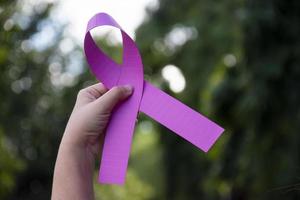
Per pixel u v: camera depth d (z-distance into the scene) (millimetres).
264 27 3963
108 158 1321
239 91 4453
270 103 3922
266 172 3951
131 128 1326
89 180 1334
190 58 9070
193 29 9352
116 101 1339
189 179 8836
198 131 1270
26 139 11062
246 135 4176
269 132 3967
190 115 1285
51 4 8648
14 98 9852
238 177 4324
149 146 17422
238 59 4410
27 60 6684
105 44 11438
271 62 3922
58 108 11977
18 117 10125
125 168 1308
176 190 8977
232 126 4590
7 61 5109
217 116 4590
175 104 1305
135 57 1358
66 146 1333
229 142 4699
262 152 3992
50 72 11328
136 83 1354
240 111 4145
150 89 1342
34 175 12914
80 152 1331
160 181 11477
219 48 7930
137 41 10180
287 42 3986
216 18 8562
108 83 1378
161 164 9789
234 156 4699
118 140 1328
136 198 13898
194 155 8695
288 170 3691
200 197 8680
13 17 4145
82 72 12633
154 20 10156
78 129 1335
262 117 3980
